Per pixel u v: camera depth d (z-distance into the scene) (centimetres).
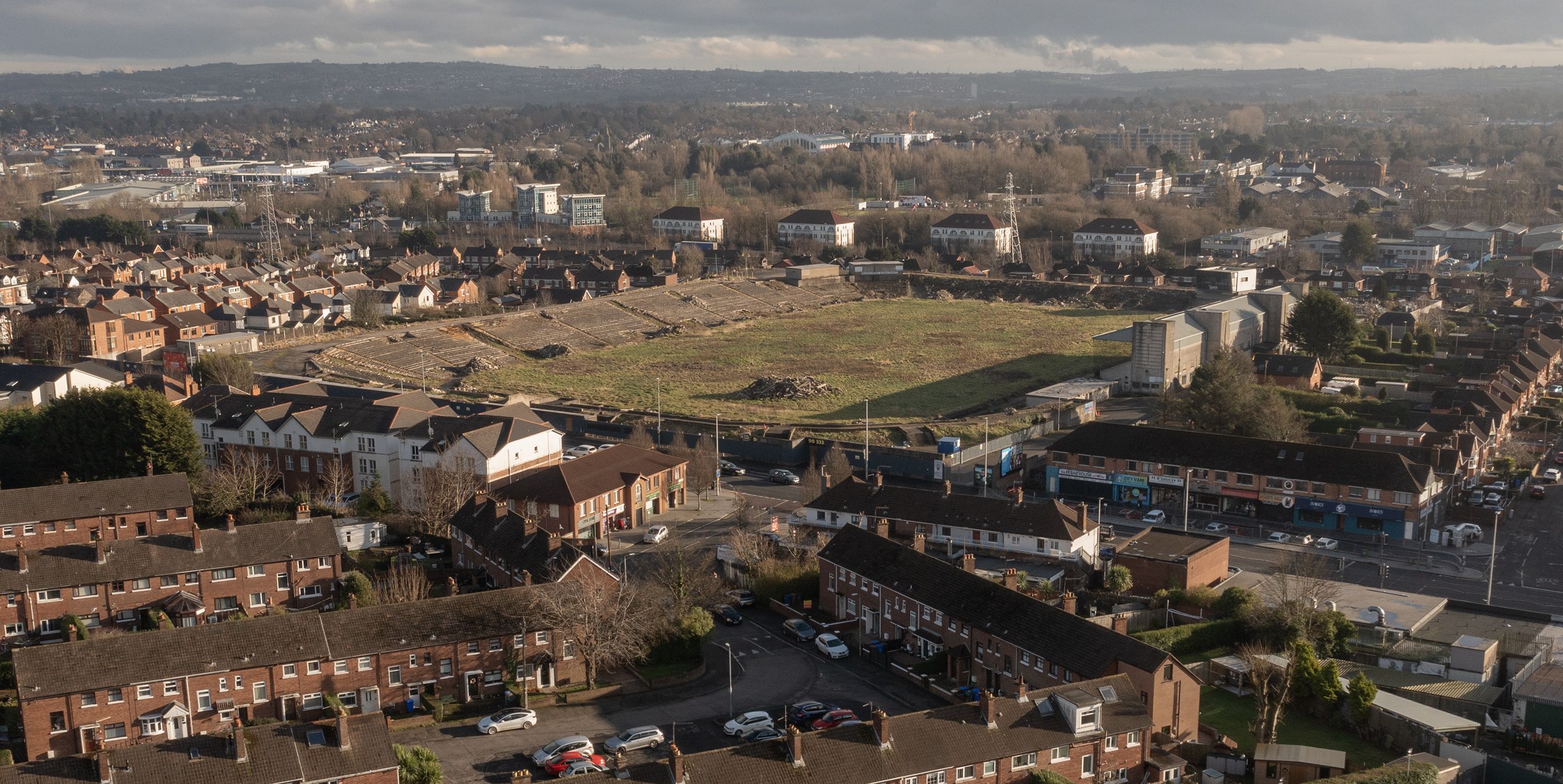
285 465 19112
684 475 19075
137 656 11175
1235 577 15450
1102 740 10006
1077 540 15338
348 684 11750
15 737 11106
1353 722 11762
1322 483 18038
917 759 9369
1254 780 10512
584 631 12450
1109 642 11319
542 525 16875
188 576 13900
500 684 12325
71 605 13450
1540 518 18725
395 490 18688
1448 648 13325
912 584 13475
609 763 9981
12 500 15325
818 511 16900
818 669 13062
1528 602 15288
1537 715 11594
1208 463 18862
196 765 8975
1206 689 12675
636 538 17275
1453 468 19088
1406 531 17512
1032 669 11794
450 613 12262
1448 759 10662
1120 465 19450
